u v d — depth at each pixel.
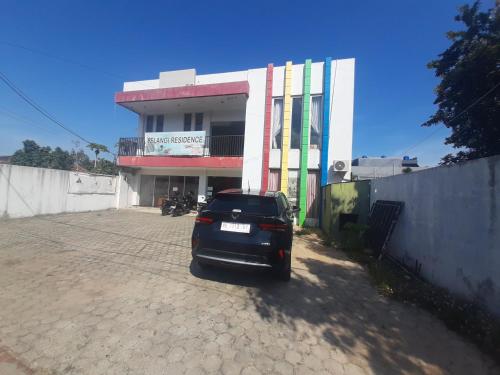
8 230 7.75
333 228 8.02
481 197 3.21
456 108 8.92
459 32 8.75
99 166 29.64
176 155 13.22
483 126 8.31
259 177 11.63
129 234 7.67
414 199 5.03
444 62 9.09
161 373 2.13
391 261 5.74
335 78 10.90
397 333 2.89
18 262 4.77
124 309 3.15
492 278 3.00
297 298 3.70
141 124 15.12
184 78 13.54
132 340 2.54
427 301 3.53
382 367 2.33
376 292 4.02
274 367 2.27
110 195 14.28
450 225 3.84
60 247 5.93
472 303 3.26
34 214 10.59
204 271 4.59
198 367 2.22
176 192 15.01
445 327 3.03
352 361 2.40
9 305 3.16
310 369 2.27
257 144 11.73
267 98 11.67
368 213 7.91
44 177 10.95
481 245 3.19
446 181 3.97
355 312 3.35
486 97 7.66
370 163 29.48
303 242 7.61
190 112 14.51
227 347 2.51
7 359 2.23
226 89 11.77
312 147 11.13
